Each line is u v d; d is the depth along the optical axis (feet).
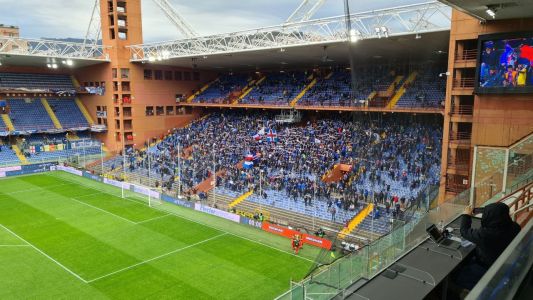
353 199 54.29
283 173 151.33
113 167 197.47
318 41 133.59
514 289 12.67
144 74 223.71
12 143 217.97
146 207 147.13
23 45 228.84
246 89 229.25
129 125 224.12
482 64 87.45
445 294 18.20
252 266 98.37
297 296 26.40
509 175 42.63
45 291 86.02
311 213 124.88
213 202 146.72
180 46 195.00
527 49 81.20
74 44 207.51
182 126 240.53
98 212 140.77
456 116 94.53
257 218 127.65
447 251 20.63
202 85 250.16
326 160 150.71
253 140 190.70
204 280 91.25
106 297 83.87
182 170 176.04
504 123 87.25
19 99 228.02
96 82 230.48
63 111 235.40
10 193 164.66
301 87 210.38
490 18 75.56
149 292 85.97
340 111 195.31
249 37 163.12
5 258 102.27
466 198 32.27
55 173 203.21
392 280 18.01
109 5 217.15
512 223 18.97
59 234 119.34
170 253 106.11
